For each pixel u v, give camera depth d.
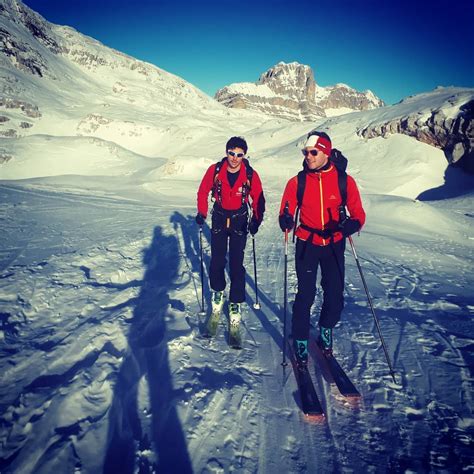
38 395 2.17
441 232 13.49
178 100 113.50
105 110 72.69
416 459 1.89
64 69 96.88
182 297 4.00
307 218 2.74
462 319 3.79
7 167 38.66
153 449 1.87
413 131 32.34
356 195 2.62
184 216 10.48
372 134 35.56
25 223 7.31
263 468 1.82
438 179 29.11
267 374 2.67
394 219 14.85
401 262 7.04
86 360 2.63
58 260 4.83
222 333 3.27
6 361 2.53
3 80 65.69
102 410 2.12
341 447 1.98
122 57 126.06
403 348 3.10
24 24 100.81
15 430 1.91
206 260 5.65
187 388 2.36
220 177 3.09
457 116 29.11
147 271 4.96
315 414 2.18
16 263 4.58
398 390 2.49
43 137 45.91
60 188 17.16
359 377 2.66
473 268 7.49
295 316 2.71
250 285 4.88
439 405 2.33
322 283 2.82
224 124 80.00
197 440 1.96
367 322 3.68
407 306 4.21
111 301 3.75
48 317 3.27
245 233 3.16
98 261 5.03
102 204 11.92
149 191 19.84
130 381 2.42
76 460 1.77
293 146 39.53
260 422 2.15
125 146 61.22
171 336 3.02
